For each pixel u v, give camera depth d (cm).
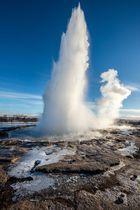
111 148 3262
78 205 1606
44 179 1961
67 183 1891
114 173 2173
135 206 1639
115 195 1759
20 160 2495
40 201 1616
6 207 1546
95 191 1795
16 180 1942
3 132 4250
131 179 2069
